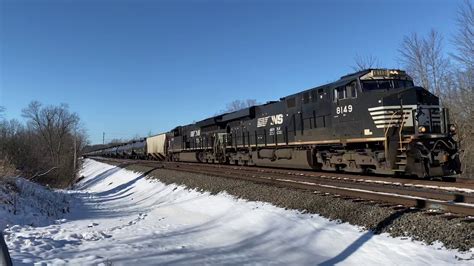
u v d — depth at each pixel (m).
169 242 11.09
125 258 8.80
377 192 12.95
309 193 13.49
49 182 44.31
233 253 9.68
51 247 10.12
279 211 13.06
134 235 12.44
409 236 8.77
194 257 9.15
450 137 15.38
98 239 11.72
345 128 18.08
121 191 32.84
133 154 78.56
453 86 34.91
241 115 30.42
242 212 14.16
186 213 16.64
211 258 9.11
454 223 8.39
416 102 15.70
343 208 11.30
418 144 14.69
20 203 17.28
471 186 13.12
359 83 17.14
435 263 7.29
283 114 24.11
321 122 20.09
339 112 18.50
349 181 15.75
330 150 19.73
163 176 29.30
